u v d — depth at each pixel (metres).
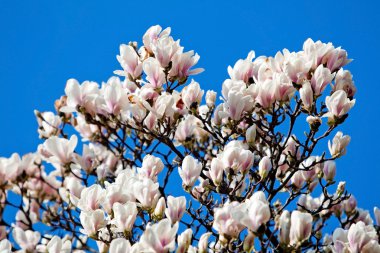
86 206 3.45
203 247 3.28
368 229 3.33
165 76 3.78
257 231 3.13
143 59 3.86
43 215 4.24
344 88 3.71
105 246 3.44
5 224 4.05
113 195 3.43
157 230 3.15
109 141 4.34
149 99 3.76
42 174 4.53
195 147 4.12
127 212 3.37
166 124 3.79
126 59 3.86
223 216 3.19
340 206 4.02
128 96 3.77
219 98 3.76
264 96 3.70
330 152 3.69
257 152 3.76
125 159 4.13
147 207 3.43
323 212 4.00
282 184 3.66
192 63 3.81
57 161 4.00
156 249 3.14
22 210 4.05
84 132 4.40
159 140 3.78
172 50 3.77
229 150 3.55
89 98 3.78
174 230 3.16
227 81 3.77
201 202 3.66
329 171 3.80
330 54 3.70
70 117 4.43
